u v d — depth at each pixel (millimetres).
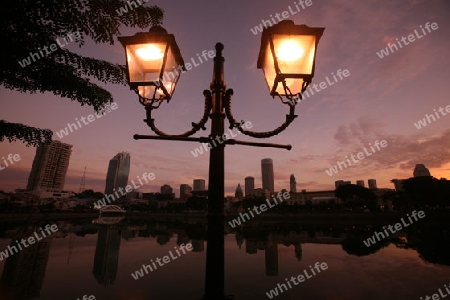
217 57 2447
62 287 10453
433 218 47312
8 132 3133
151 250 20406
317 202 100000
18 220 61969
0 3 2256
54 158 135625
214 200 1971
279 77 2088
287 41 2160
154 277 12094
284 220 63594
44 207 93000
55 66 3064
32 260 16000
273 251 20375
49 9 2576
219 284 1819
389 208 67688
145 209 122562
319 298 9438
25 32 2594
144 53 2375
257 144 2238
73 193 156000
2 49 2520
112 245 23219
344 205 70062
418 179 56438
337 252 19578
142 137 2174
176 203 143625
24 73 2996
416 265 14609
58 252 19094
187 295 9531
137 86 2291
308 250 20703
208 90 2355
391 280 11625
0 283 10930
